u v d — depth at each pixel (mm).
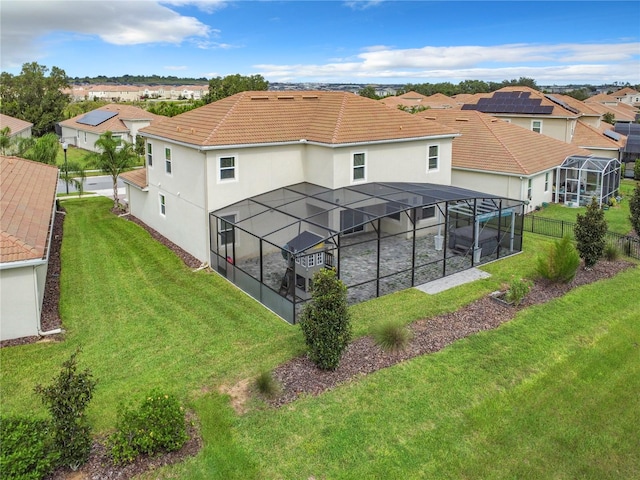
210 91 98875
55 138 45812
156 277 21594
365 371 13844
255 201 23078
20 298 15586
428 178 28719
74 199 38438
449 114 41406
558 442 11258
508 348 15242
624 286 20156
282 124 25578
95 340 15750
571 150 40125
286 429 11484
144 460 10383
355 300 18859
